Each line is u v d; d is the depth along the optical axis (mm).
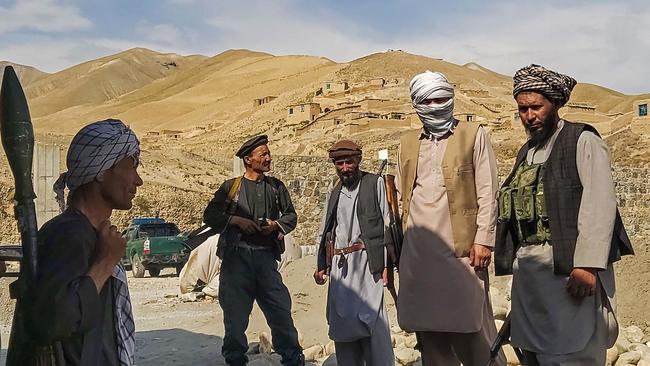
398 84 97000
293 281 10789
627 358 6855
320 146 65750
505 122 63281
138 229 22844
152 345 8758
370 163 26484
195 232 7016
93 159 2775
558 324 4121
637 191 28312
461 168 4988
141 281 19734
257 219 6711
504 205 4344
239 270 6699
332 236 6020
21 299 2545
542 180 4211
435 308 4973
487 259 4910
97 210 2836
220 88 178125
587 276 4016
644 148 49094
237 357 6719
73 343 2658
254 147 6812
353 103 84812
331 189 6184
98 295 2635
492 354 4617
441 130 5070
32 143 2598
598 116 67875
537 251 4223
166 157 41938
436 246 4988
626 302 9758
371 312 5770
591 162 4086
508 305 8180
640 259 10844
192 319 11086
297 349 6812
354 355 5969
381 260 5777
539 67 4277
